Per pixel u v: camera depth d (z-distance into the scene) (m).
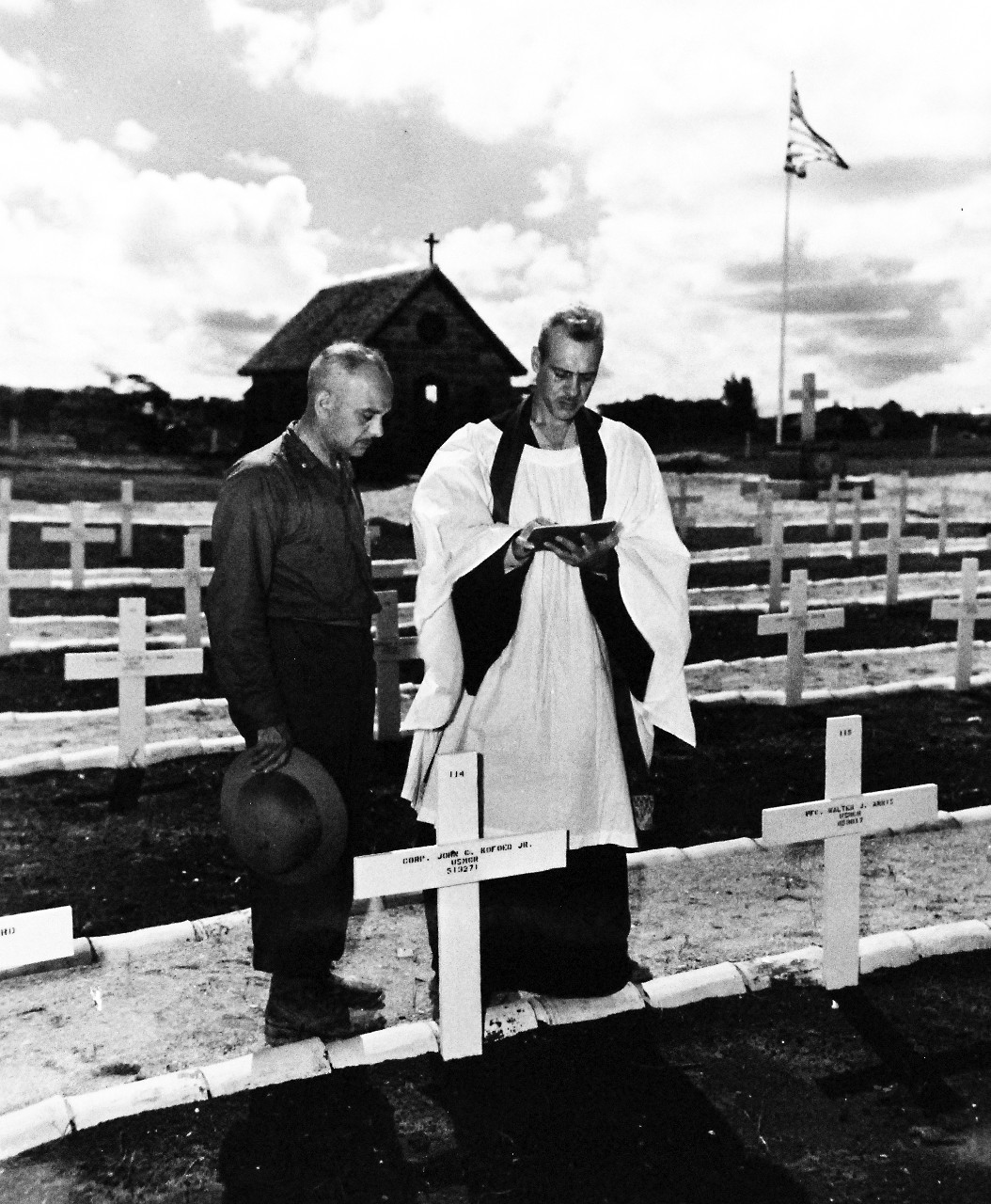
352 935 4.50
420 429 28.00
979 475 28.08
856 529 16.36
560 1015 3.71
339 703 3.48
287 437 3.41
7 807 6.05
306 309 30.95
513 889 3.69
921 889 5.01
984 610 8.74
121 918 4.75
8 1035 3.75
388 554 16.48
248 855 3.33
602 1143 3.12
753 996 3.88
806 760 7.04
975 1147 3.12
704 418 48.06
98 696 8.53
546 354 3.37
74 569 12.84
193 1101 3.28
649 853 5.31
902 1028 3.70
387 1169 3.01
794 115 27.41
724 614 12.17
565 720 3.58
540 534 3.28
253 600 3.28
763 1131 3.18
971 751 7.25
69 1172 2.99
